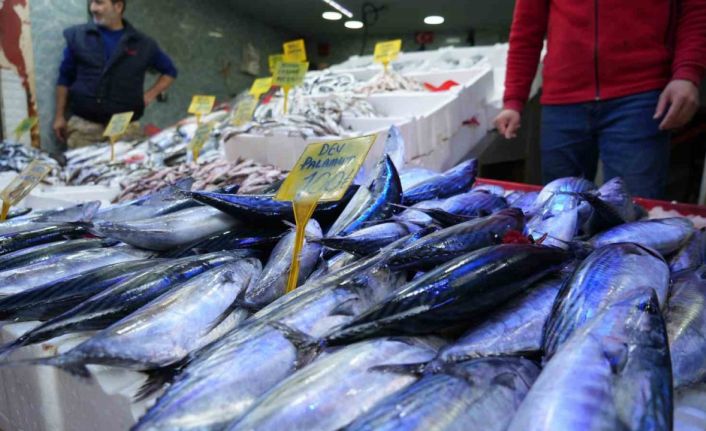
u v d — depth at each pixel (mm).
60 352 1189
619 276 1104
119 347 1069
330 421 852
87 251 1685
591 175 3156
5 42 5262
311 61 10961
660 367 803
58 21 5941
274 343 1027
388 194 1750
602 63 2771
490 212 1740
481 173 4859
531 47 3215
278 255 1493
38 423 1298
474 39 9102
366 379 905
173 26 8367
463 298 1067
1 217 2426
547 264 1181
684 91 2424
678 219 1681
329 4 7730
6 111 5340
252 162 3102
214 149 4195
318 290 1183
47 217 2121
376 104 3939
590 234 1741
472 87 3838
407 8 7508
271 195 1718
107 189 3500
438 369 905
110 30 5625
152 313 1149
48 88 5980
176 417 893
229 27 9320
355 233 1520
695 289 1200
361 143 1393
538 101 5207
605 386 755
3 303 1359
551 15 3027
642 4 2613
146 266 1491
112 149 4359
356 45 10422
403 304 1051
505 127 3262
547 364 837
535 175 5543
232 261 1396
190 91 8867
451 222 1559
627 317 885
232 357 988
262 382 976
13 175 3887
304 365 1020
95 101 5594
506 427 799
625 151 2801
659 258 1216
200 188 2807
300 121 3418
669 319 1099
